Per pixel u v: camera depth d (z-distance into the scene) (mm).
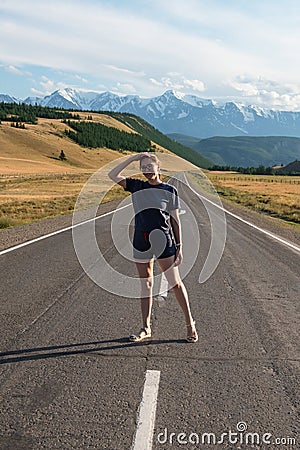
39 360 4988
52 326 6086
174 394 4316
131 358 5121
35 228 17188
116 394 4270
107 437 3576
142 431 3668
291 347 5617
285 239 15781
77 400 4137
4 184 71625
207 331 6121
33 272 9359
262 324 6480
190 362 5070
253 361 5152
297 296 8094
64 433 3613
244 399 4273
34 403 4066
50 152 183375
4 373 4645
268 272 10094
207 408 4086
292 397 4340
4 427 3676
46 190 56656
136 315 6680
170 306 7246
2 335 5711
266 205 34844
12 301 7223
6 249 12195
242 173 183250
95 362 4980
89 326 6133
